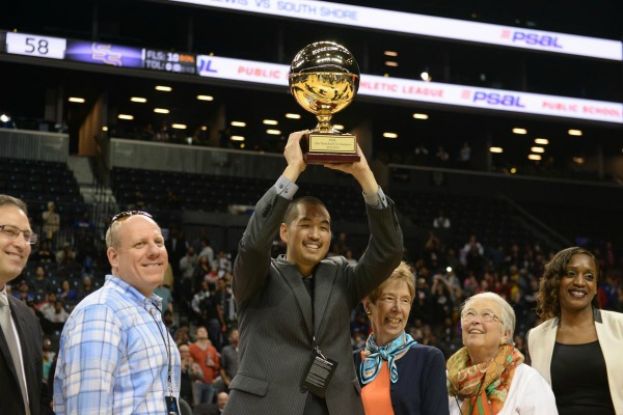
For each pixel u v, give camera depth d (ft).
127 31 94.53
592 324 17.11
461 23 92.58
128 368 12.17
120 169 82.84
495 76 104.73
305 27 93.15
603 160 110.52
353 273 14.44
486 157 101.24
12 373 13.71
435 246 76.28
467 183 95.71
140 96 92.27
